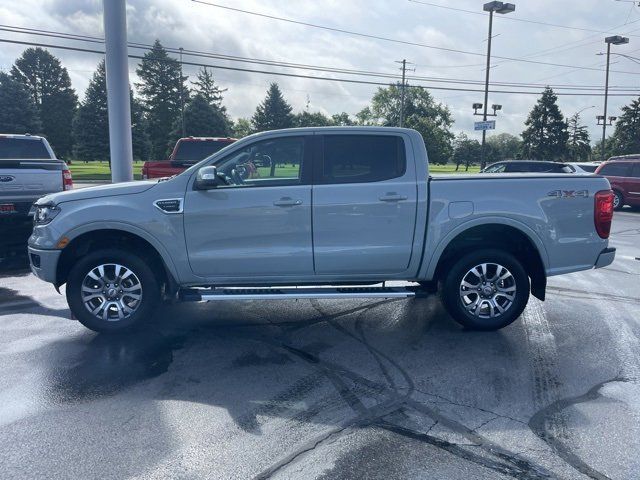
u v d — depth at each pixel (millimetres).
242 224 5422
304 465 3322
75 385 4488
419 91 85125
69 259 5734
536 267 5703
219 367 4867
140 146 57938
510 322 5691
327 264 5504
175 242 5441
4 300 7105
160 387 4457
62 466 3320
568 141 73000
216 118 58438
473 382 4523
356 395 4289
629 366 4871
